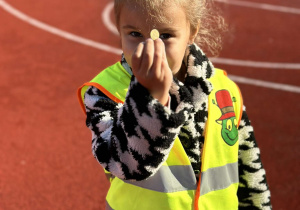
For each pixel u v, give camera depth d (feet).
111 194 6.26
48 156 17.43
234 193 6.52
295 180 16.37
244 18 36.81
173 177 5.88
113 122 5.28
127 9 5.25
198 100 5.47
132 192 5.97
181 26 5.35
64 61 27.37
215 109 6.31
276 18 37.24
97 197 15.26
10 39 30.27
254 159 6.88
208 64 5.63
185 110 5.00
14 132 19.03
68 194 15.38
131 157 5.01
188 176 5.93
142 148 4.94
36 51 28.58
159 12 5.15
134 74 4.80
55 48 29.30
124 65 6.03
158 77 4.74
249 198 7.11
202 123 6.16
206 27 6.59
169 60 5.38
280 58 29.68
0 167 16.65
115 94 5.86
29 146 18.06
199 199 6.02
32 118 20.27
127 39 5.42
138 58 4.69
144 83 4.80
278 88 25.04
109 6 37.29
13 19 33.88
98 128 5.58
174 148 5.84
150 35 5.20
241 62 28.76
